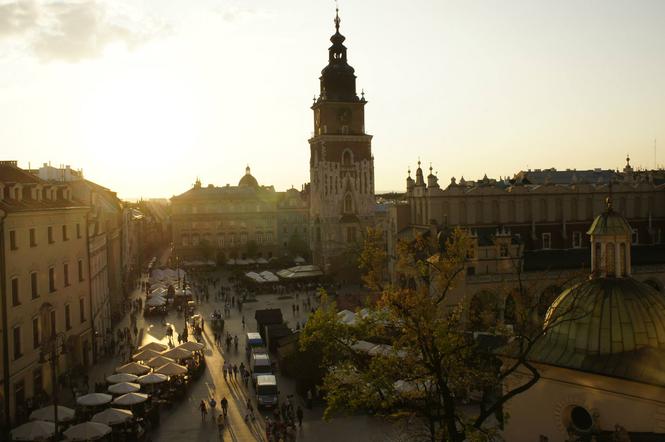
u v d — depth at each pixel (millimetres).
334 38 152375
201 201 188125
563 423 33188
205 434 50719
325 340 30750
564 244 100500
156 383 60094
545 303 41844
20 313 54250
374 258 34281
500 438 34188
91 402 49625
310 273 131250
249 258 188750
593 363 31969
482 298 80312
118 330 88312
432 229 90250
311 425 52531
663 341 32031
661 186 103875
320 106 150875
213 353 77875
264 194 198000
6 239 52000
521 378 34938
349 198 150000
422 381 29031
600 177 144500
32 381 56156
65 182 83688
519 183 122125
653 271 89250
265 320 85500
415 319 28438
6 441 46656
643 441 28609
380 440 47469
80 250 71562
